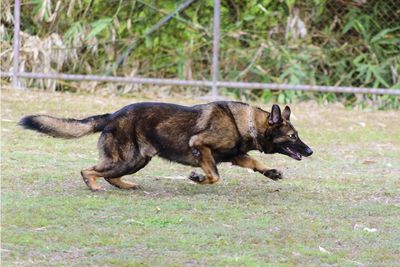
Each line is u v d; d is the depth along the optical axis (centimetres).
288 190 978
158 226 793
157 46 1642
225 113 930
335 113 1500
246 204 895
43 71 1627
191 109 928
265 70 1631
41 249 718
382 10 1630
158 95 1606
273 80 1625
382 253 738
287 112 959
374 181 1047
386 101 1598
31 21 1656
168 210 853
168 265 685
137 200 892
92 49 1642
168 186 977
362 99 1605
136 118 919
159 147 925
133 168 924
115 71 1647
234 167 1103
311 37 1642
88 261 690
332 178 1060
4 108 1398
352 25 1622
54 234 757
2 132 1247
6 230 764
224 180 1022
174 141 922
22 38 1625
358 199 945
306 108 1537
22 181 962
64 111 1416
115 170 920
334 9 1633
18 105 1427
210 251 725
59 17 1647
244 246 743
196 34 1636
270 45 1631
